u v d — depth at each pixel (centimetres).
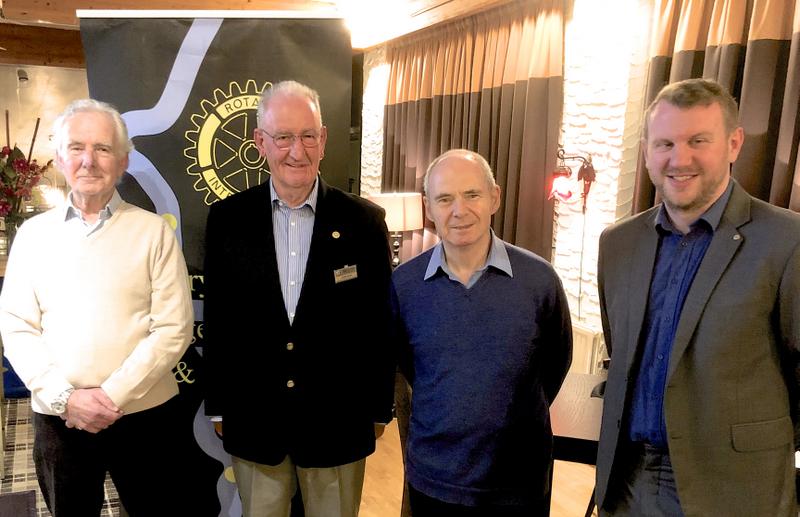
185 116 203
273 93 167
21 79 532
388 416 180
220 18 202
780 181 240
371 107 630
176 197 206
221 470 217
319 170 210
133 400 165
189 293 182
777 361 127
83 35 197
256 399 171
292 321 171
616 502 148
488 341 149
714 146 126
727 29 259
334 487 178
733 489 128
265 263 169
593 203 364
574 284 383
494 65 428
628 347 142
